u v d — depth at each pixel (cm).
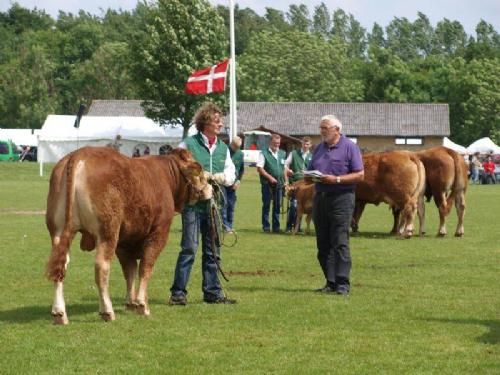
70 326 966
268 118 9356
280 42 12038
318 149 1251
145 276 1038
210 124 1146
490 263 1571
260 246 1836
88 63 12350
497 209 3228
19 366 794
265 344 888
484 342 902
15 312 1052
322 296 1187
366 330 959
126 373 775
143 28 7444
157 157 1067
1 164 6412
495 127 11594
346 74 12462
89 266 1470
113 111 9544
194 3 7169
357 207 2162
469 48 15375
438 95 12538
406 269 1483
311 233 2150
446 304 1125
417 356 841
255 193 4284
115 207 956
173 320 1009
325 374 776
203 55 7125
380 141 9606
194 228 1113
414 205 2039
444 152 2097
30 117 11088
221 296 1138
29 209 3019
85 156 955
